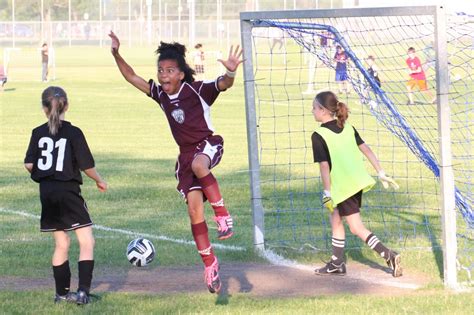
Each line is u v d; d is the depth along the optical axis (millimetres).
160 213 20094
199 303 12203
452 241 13289
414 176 25531
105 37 132250
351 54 16453
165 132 38281
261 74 73688
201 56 70625
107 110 49250
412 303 12141
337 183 13969
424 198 21922
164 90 11781
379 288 13406
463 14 15188
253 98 15891
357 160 14062
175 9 132625
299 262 15375
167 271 14617
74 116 45625
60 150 12125
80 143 12172
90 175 12312
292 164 26734
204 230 11727
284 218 19375
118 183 24234
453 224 13289
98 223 18859
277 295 12945
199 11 130750
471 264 14781
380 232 17828
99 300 12398
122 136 36688
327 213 19812
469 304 12078
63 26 131625
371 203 21281
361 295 12789
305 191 22703
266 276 14273
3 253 15773
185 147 11875
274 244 16609
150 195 22438
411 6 13602
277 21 16297
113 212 20188
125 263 15102
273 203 21281
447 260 13336
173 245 16516
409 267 14773
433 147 20969
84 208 12305
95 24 132000
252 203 15961
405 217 19516
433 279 13914
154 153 31203
